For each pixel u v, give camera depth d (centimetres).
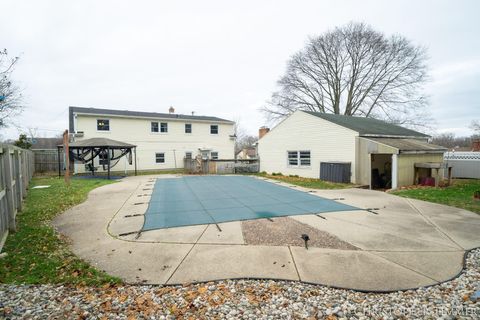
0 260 386
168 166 2444
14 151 619
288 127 1789
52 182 1373
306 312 270
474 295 295
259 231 554
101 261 402
